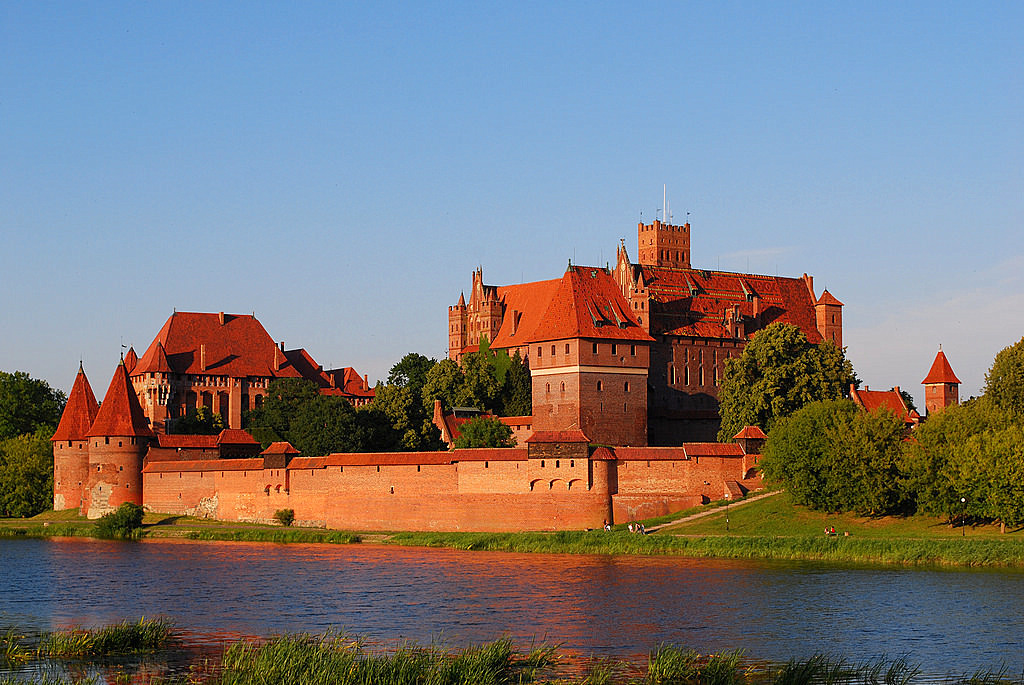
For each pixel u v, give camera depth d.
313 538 184.12
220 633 113.44
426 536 177.25
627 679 95.38
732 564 150.00
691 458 180.25
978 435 160.75
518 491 177.00
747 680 95.31
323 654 97.44
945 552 148.62
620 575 142.75
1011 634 109.44
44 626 118.25
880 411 172.12
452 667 94.62
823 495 170.75
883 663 99.56
